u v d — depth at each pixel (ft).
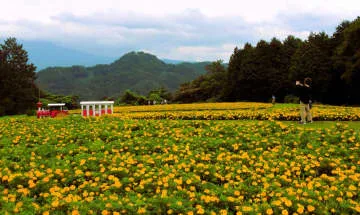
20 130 40.22
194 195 19.27
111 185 21.34
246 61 161.17
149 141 32.24
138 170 23.68
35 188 21.75
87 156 27.73
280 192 19.57
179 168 24.27
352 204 18.11
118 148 30.78
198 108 83.25
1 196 19.81
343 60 122.93
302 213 17.56
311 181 21.52
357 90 121.39
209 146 30.60
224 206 18.78
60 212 17.92
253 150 29.04
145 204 18.21
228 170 24.02
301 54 143.64
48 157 29.27
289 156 27.14
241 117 50.26
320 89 134.62
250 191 20.38
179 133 35.91
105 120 45.11
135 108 97.35
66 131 37.88
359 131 33.06
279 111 53.57
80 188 21.30
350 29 117.19
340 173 22.82
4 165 25.77
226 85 171.01
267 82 156.87
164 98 197.06
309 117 43.83
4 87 128.36
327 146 29.17
